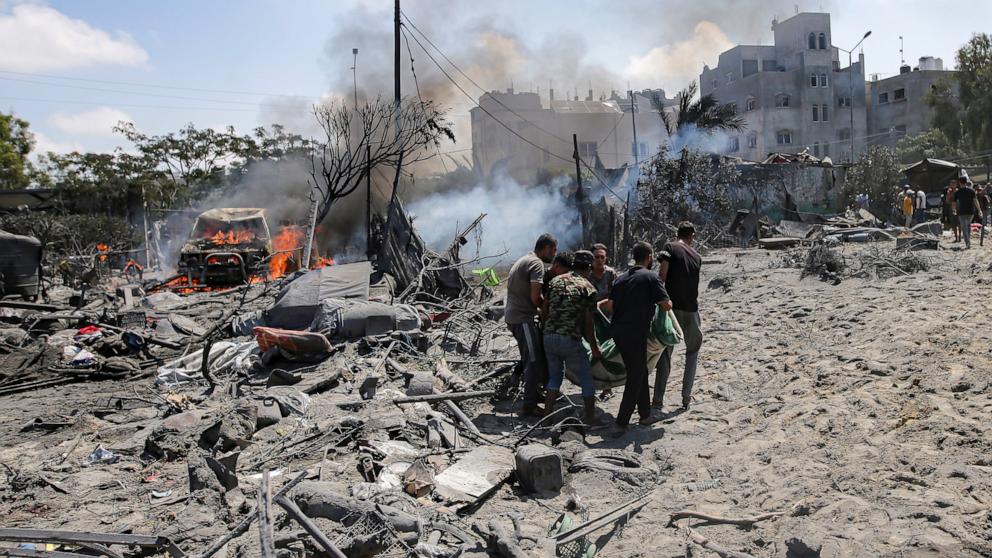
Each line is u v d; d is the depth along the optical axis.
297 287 10.45
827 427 5.39
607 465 5.09
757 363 7.77
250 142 44.84
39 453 5.78
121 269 27.27
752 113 62.47
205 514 4.14
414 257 13.94
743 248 24.36
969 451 4.50
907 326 7.83
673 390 7.34
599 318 6.68
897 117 63.84
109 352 10.09
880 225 27.97
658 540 3.95
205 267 17.94
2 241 14.02
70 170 41.72
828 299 10.77
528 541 3.90
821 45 62.56
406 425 5.98
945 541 3.47
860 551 3.48
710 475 4.91
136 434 6.07
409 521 3.93
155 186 41.47
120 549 3.79
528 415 6.64
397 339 9.09
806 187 32.62
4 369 9.03
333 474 4.93
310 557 3.59
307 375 7.92
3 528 3.74
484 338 9.72
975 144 50.91
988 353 6.27
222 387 7.64
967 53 51.72
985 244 17.61
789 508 4.16
